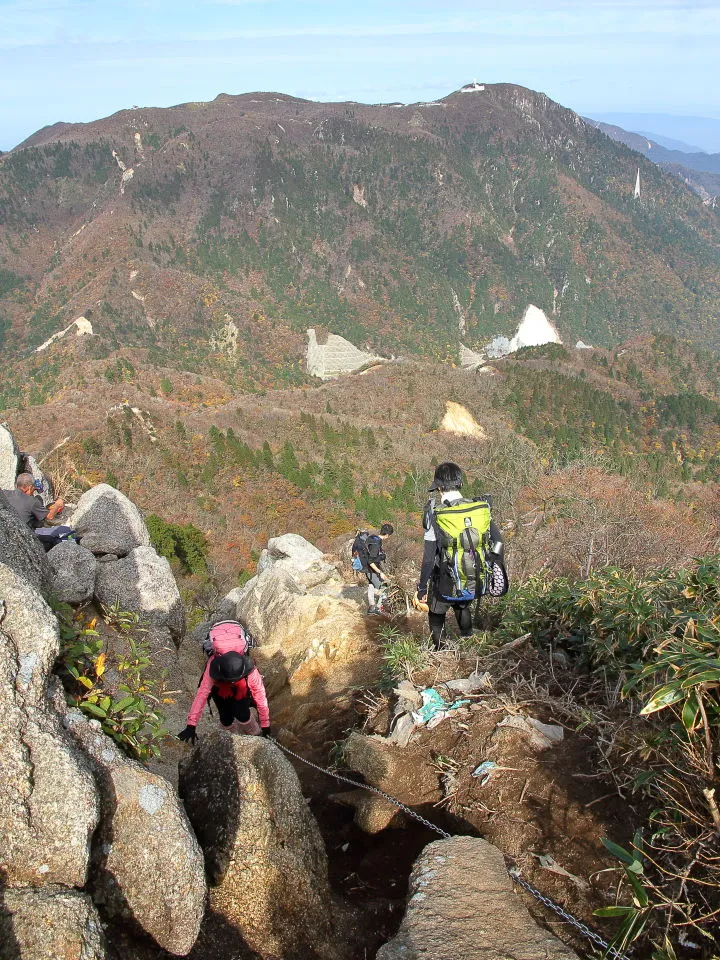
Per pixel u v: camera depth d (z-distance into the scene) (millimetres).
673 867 2582
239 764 3055
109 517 6262
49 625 2551
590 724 3564
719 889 2406
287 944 2738
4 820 2143
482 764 3561
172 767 3891
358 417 111500
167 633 5844
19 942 1957
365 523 59812
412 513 63000
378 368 133125
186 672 6074
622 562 7527
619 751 3250
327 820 3754
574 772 3340
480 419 118438
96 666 3033
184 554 26781
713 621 2973
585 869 2807
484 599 5867
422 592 4570
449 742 3885
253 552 47719
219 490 65438
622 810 3018
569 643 4625
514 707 3889
